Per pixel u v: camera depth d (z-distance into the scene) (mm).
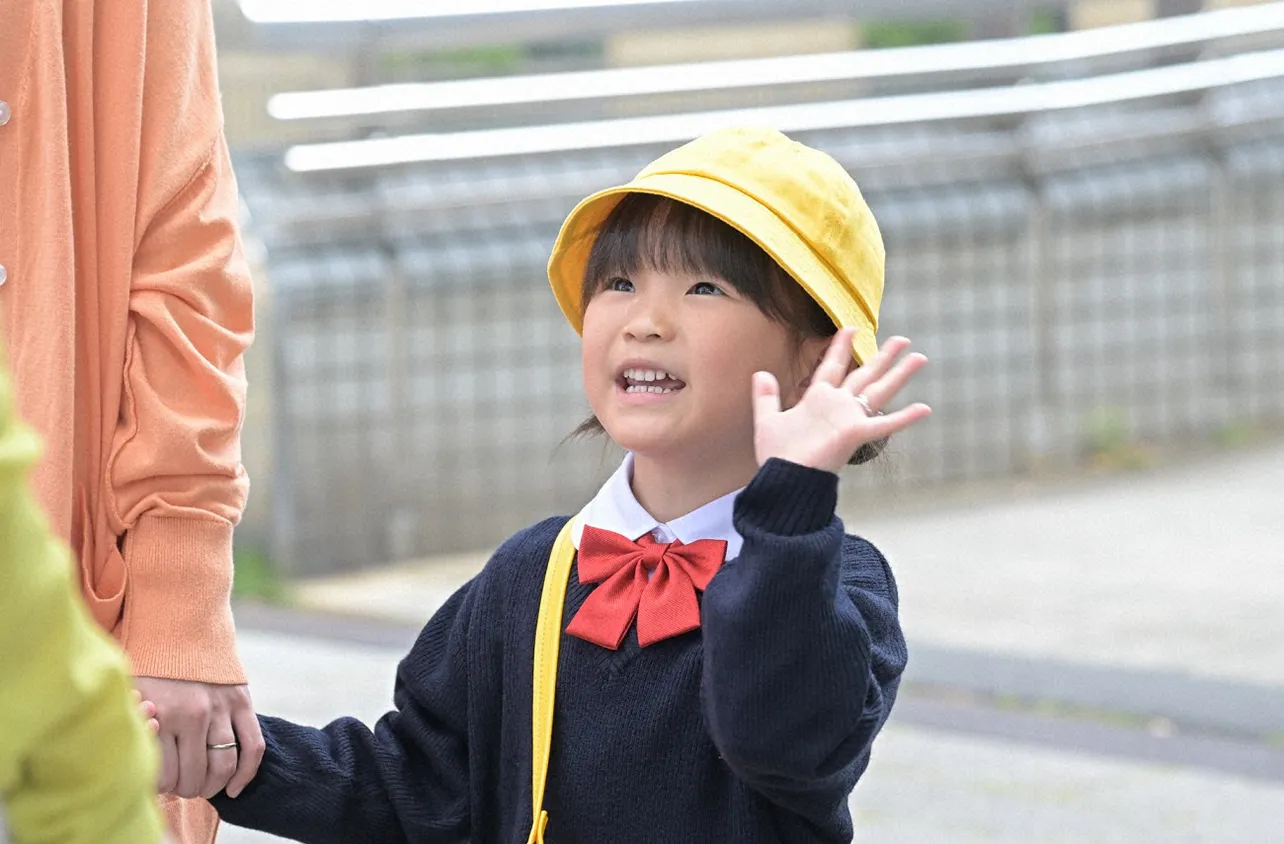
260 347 8531
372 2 8242
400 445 8844
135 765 1362
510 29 8547
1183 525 9102
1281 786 5262
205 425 2338
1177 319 10734
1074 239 10383
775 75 9172
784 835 2016
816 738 1821
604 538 2135
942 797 5117
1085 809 5023
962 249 10109
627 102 9219
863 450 2250
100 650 1343
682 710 2027
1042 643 6961
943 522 9352
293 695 6062
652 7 8648
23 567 1261
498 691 2211
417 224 8977
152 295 2334
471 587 2309
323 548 8625
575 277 2359
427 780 2289
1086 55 9758
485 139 8961
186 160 2393
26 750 1287
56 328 2279
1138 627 7180
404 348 8820
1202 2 11242
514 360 9109
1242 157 10789
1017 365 10328
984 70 9703
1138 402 10672
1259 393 11016
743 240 2070
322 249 8758
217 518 2338
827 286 2062
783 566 1790
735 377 2066
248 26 8062
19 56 2283
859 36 10812
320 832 2258
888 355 1908
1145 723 5938
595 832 2062
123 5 2338
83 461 2328
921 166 10016
